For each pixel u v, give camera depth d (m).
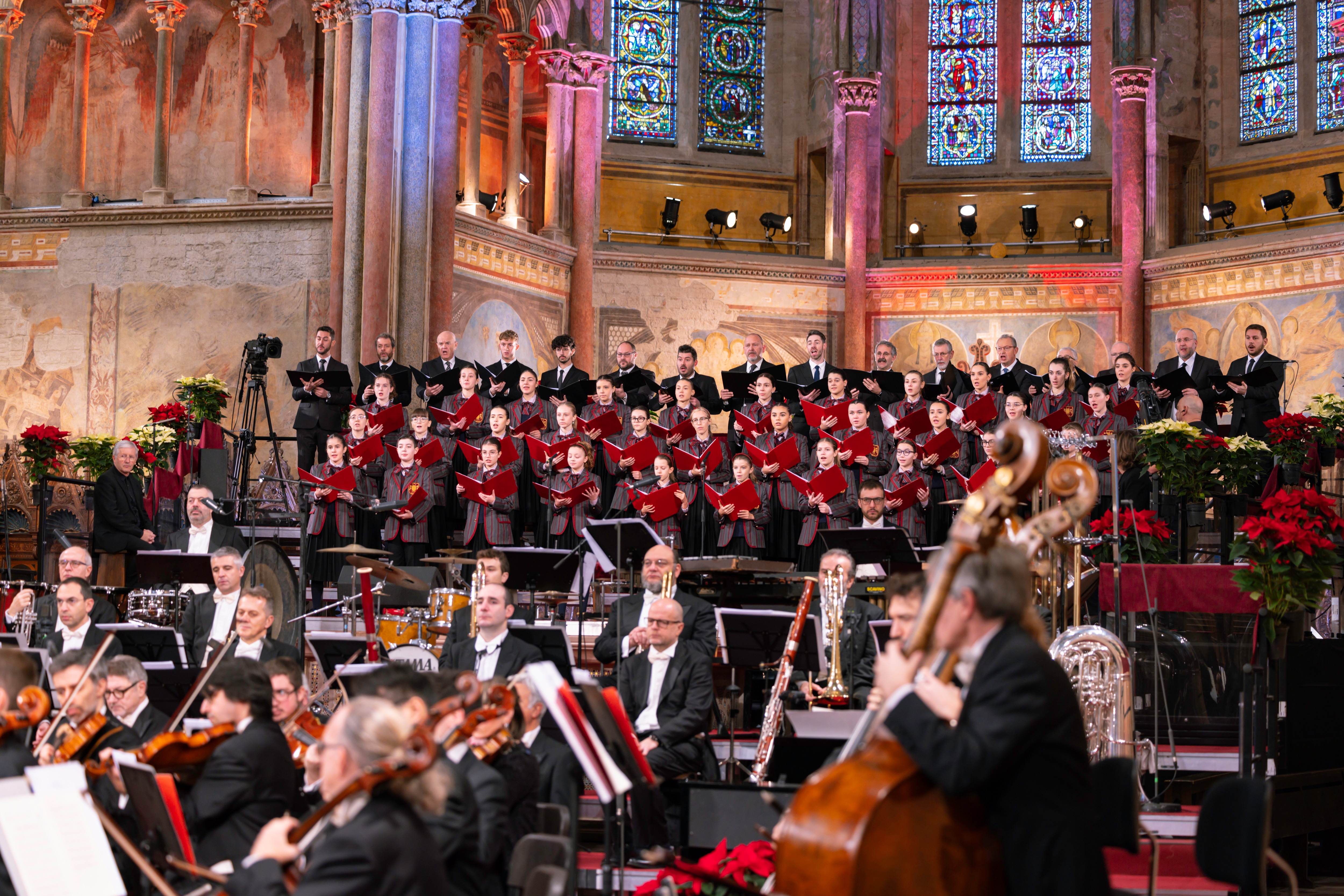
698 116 22.70
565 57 21.22
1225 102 21.97
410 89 17.92
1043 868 3.75
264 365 15.66
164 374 18.53
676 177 22.44
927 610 3.81
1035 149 22.66
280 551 10.00
